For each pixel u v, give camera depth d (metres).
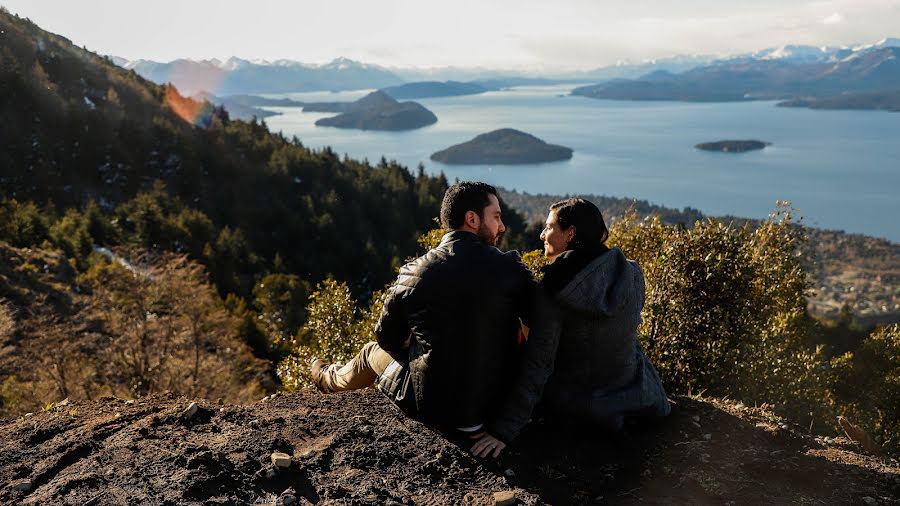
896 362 9.92
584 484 2.95
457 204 3.14
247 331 35.62
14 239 47.69
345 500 2.54
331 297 7.85
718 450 3.27
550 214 3.30
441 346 2.99
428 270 3.04
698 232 6.11
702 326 6.07
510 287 3.03
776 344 7.52
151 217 66.06
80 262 46.97
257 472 2.71
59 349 21.17
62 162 95.56
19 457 2.86
